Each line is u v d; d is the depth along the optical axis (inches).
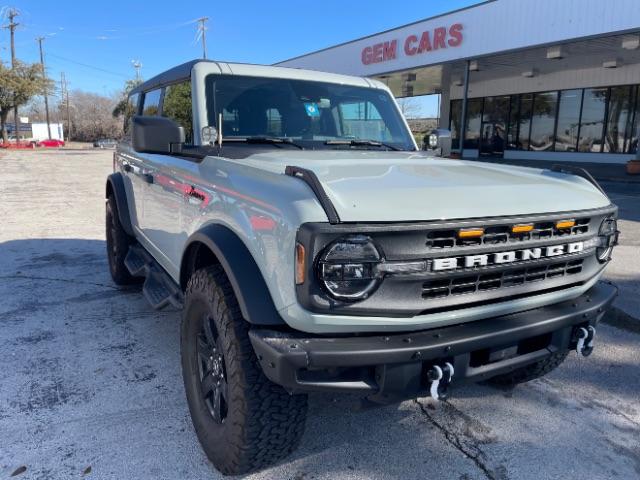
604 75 889.5
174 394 136.8
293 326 86.1
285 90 150.1
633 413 132.7
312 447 116.3
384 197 87.4
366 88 165.9
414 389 88.9
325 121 153.5
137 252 194.9
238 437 95.4
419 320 88.2
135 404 131.6
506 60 833.5
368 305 83.6
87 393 136.6
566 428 125.6
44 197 538.9
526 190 103.7
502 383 144.9
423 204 88.1
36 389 138.1
